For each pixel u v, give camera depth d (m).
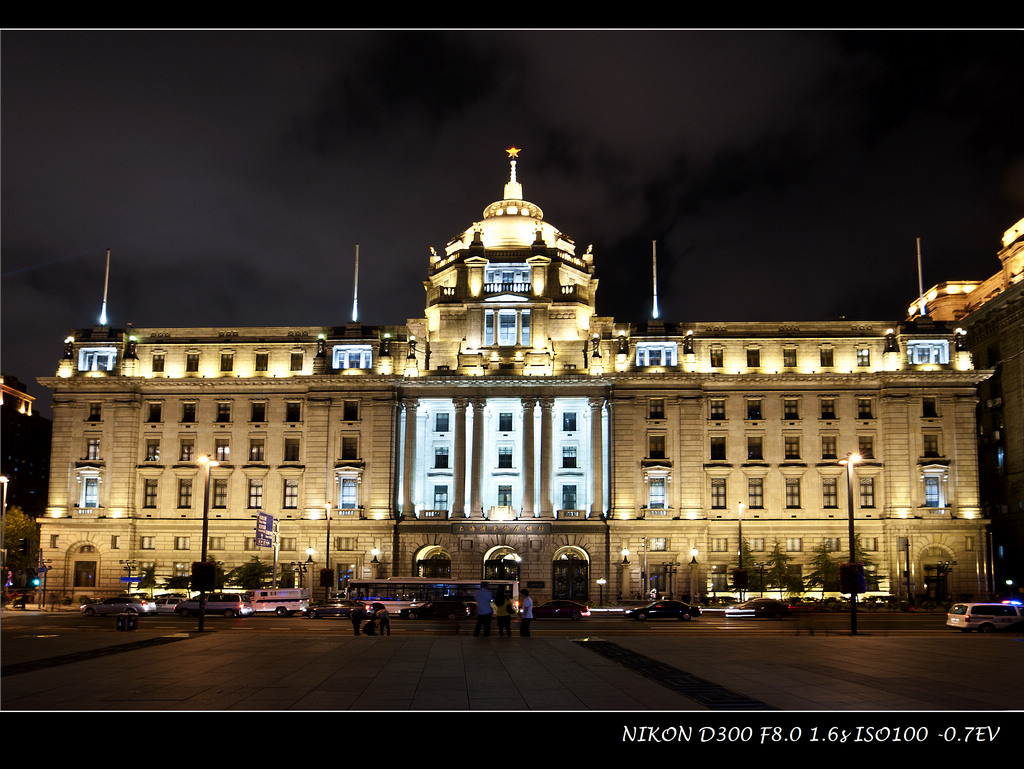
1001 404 110.06
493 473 108.75
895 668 34.97
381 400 108.75
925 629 65.94
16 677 31.45
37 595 111.00
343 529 106.19
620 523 104.44
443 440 110.44
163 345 112.62
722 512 106.12
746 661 37.72
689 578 103.69
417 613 81.00
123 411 110.38
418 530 106.44
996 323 111.50
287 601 86.44
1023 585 104.38
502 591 52.28
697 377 106.62
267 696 27.20
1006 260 113.00
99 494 109.38
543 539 105.69
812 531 105.31
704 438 107.06
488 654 40.59
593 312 117.81
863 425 106.69
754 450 107.19
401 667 35.03
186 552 108.44
